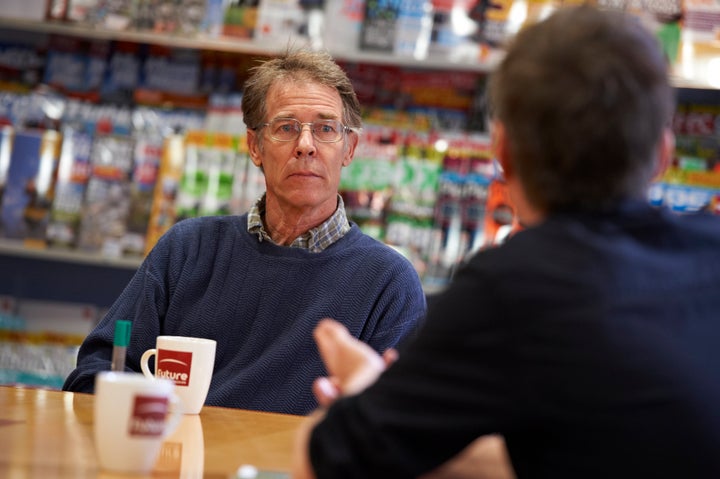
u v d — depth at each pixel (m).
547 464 0.94
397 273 2.25
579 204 1.02
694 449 0.91
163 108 3.51
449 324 0.96
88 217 3.38
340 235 2.31
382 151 3.34
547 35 1.03
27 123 3.50
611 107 0.99
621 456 0.91
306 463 1.00
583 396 0.92
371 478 0.96
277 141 2.29
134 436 1.17
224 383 2.13
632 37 1.01
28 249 3.35
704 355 0.94
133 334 2.19
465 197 3.28
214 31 3.36
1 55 3.60
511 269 0.96
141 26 3.38
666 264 0.98
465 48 3.27
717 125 3.31
